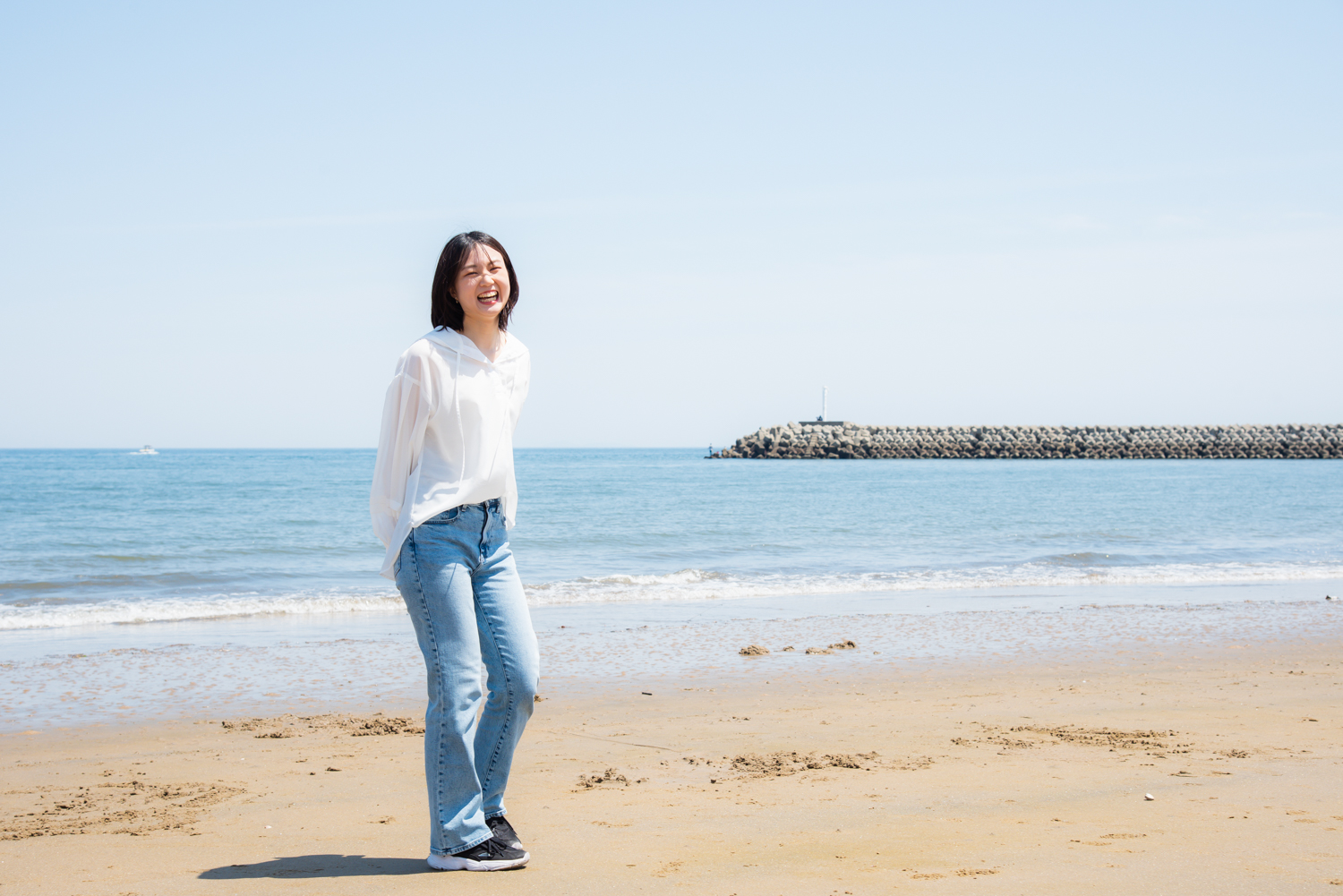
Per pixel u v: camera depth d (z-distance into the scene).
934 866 2.94
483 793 3.03
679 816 3.67
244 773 4.77
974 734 5.42
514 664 2.98
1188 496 38.09
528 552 19.47
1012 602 12.39
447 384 2.87
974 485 47.16
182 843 3.38
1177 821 3.46
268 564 17.05
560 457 133.38
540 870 2.92
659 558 18.47
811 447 85.75
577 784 4.35
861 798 3.95
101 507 32.00
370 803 4.11
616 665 8.05
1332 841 3.16
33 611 11.29
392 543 2.92
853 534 22.86
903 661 8.25
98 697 6.88
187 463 96.56
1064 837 3.26
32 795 4.36
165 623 10.70
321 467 80.19
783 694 6.89
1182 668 7.89
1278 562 17.06
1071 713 6.02
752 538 22.06
